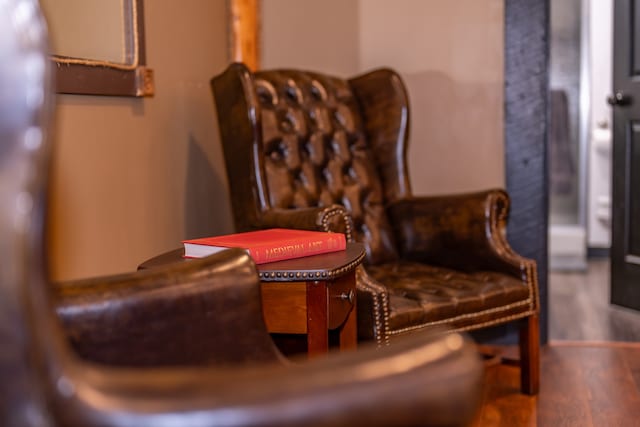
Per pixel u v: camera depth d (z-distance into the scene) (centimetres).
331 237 189
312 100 281
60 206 184
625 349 327
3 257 76
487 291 246
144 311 120
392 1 338
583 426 244
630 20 377
